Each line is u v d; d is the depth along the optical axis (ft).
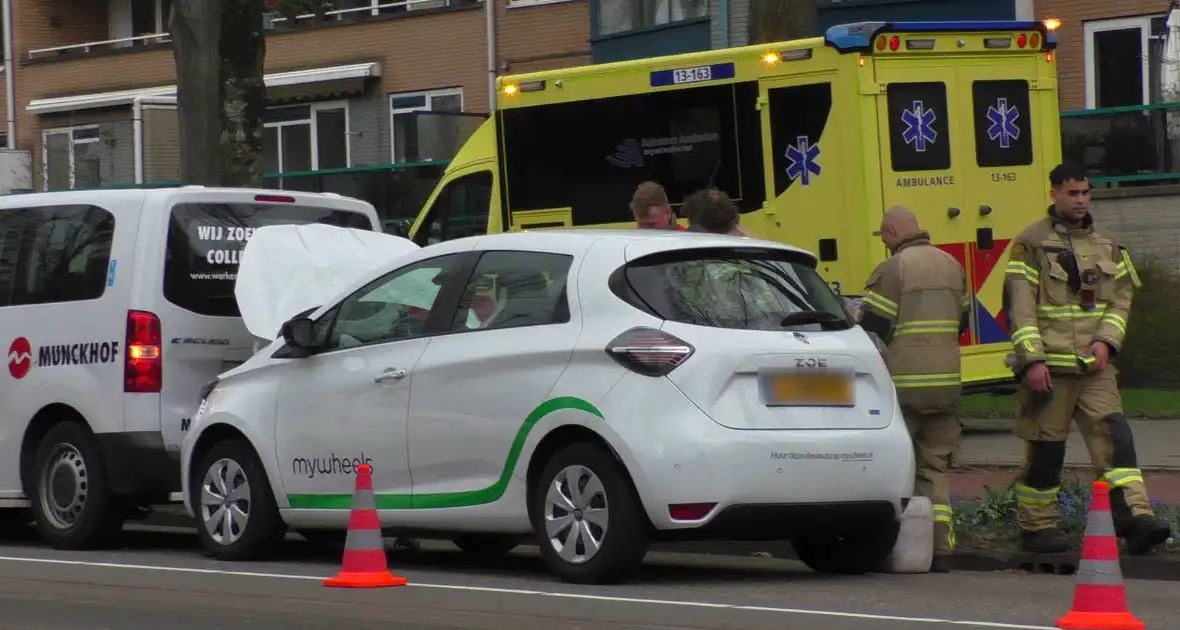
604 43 143.43
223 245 66.39
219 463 61.52
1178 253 107.86
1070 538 61.26
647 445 49.57
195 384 65.05
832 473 51.13
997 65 86.94
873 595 51.60
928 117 84.69
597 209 92.07
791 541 58.18
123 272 64.69
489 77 164.96
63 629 47.03
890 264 59.77
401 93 172.65
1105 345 58.39
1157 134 110.11
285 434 59.31
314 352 59.11
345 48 176.14
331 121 179.01
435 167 143.02
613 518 50.62
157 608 50.24
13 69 203.72
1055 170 59.36
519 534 54.03
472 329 54.95
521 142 94.94
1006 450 86.99
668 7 137.49
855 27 83.41
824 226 84.12
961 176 85.56
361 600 50.85
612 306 51.47
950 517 59.88
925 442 60.29
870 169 82.89
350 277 66.44
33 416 66.59
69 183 198.49
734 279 52.65
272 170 183.32
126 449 63.77
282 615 48.26
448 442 54.54
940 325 59.62
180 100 96.22
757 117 86.12
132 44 198.49
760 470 49.96
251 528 60.29
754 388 50.75
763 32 92.89
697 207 65.00
